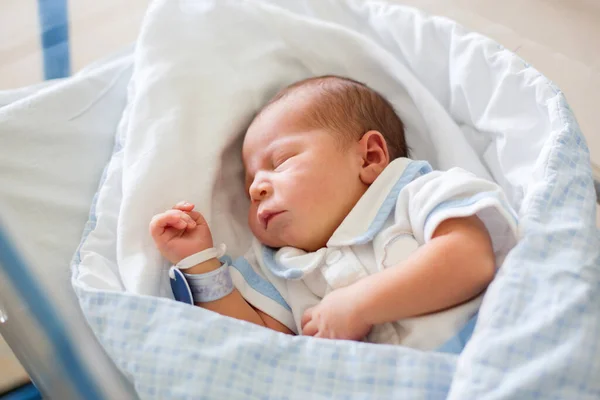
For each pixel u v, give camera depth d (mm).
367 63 1068
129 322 714
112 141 1019
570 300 611
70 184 942
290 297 853
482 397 567
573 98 1194
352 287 738
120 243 838
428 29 1042
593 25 1290
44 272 809
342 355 661
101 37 1443
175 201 897
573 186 737
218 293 826
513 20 1325
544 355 583
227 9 1050
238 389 655
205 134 949
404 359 642
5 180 892
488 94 966
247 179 956
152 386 669
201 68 993
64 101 993
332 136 893
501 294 634
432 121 1003
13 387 1101
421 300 704
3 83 1358
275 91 1050
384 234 802
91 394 703
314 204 853
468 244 708
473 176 782
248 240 989
